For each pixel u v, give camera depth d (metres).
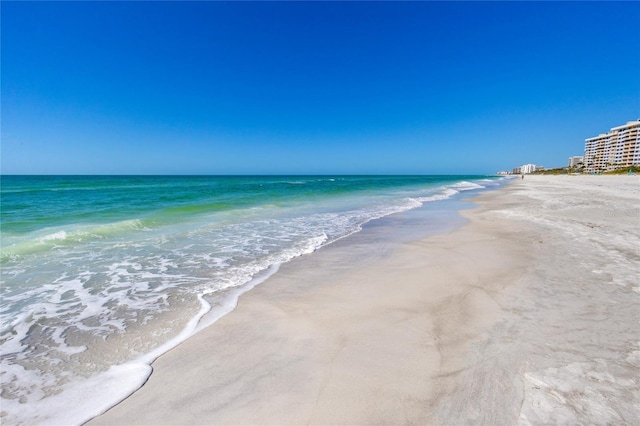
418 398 2.49
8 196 22.81
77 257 6.92
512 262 6.12
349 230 10.22
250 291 4.99
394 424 2.25
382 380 2.71
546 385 2.58
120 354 3.28
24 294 4.91
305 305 4.38
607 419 2.22
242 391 2.63
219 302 4.56
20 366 3.11
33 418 2.43
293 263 6.57
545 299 4.33
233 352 3.23
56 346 3.46
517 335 3.40
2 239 8.21
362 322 3.82
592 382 2.59
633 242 7.40
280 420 2.32
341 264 6.44
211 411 2.43
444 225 10.87
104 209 14.98
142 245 8.05
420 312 4.06
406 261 6.50
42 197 22.05
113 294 4.92
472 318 3.84
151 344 3.46
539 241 7.73
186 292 4.98
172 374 2.90
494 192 28.91
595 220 10.58
